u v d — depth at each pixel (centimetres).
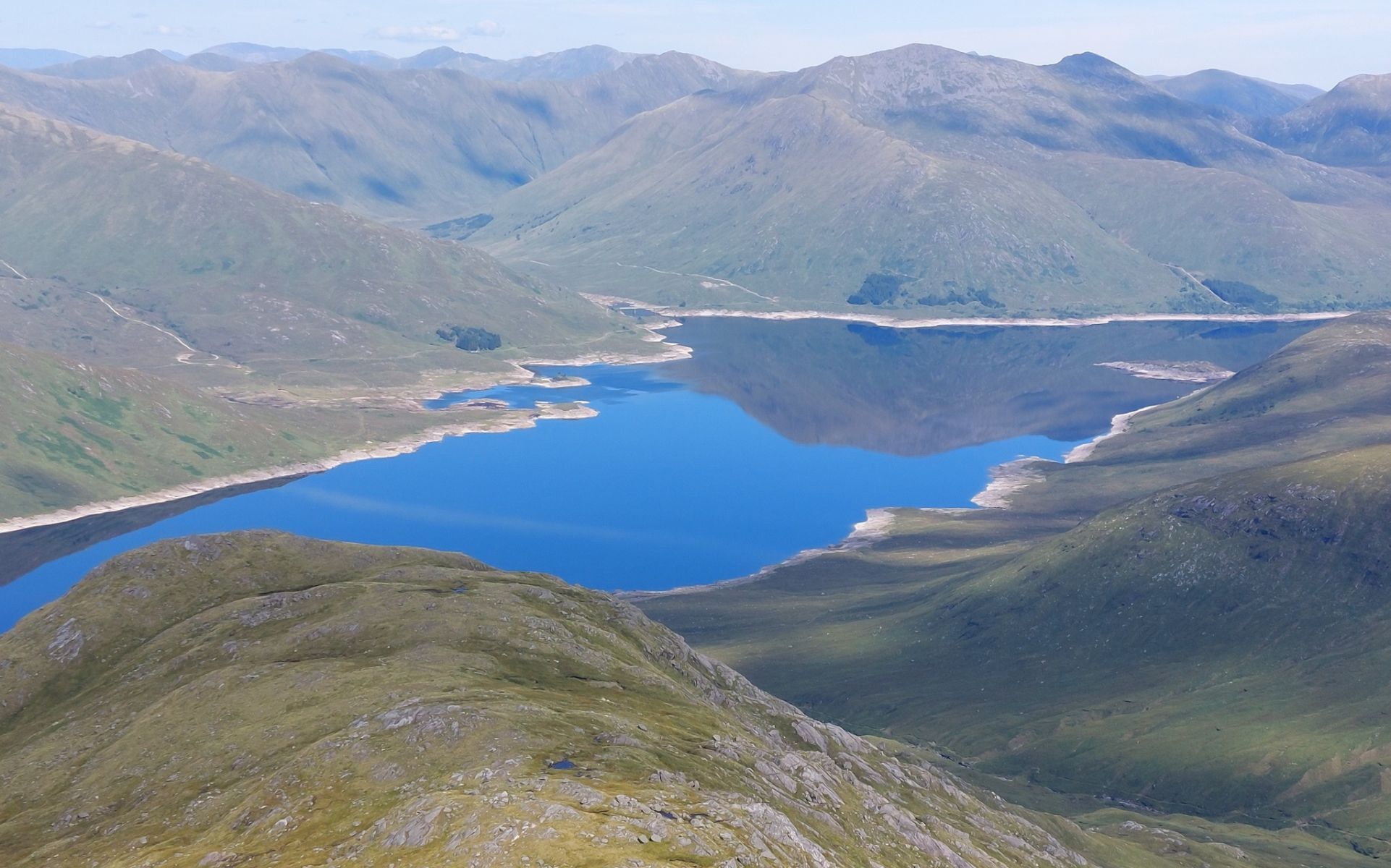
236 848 9738
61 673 16700
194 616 17375
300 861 8956
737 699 17275
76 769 13288
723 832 9050
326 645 15175
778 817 9956
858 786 14550
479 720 11106
